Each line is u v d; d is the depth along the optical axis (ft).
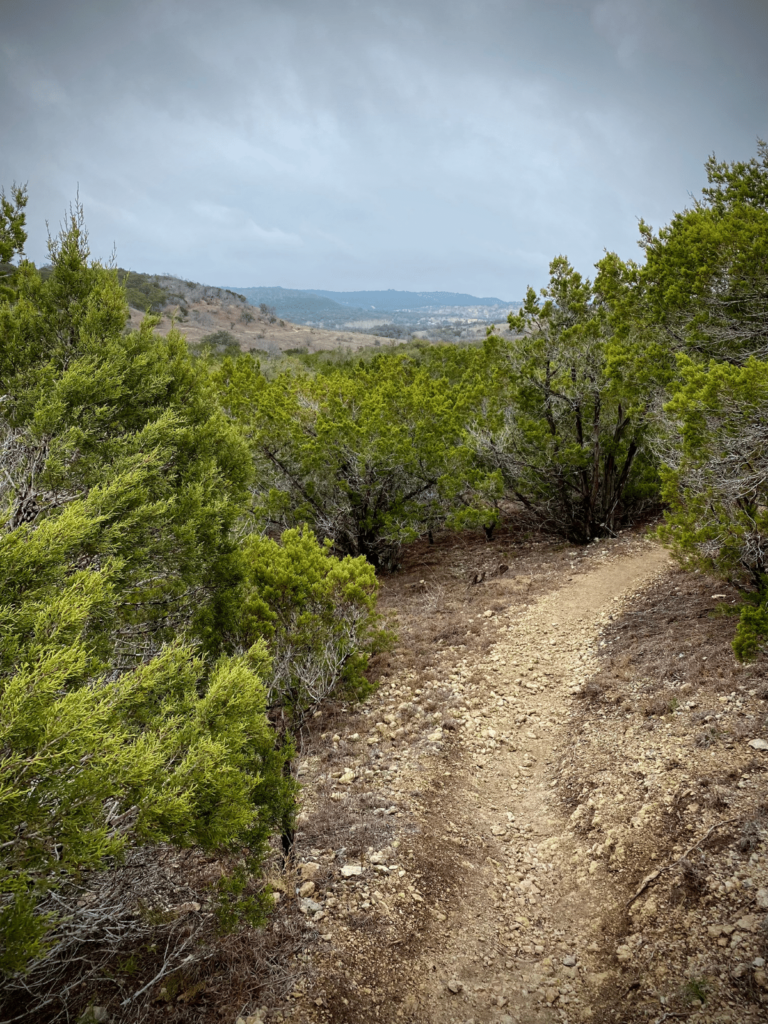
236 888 13.57
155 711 13.42
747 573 24.34
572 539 56.90
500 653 35.04
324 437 52.42
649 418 42.73
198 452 21.86
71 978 12.89
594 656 32.40
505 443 56.08
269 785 15.87
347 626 26.32
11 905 9.16
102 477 16.26
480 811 22.00
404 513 56.90
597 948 15.24
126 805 11.39
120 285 20.84
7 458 17.66
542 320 54.34
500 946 15.87
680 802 18.57
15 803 9.16
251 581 24.29
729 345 33.88
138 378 19.89
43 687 9.20
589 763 22.88
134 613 19.19
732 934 13.83
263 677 21.11
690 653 27.91
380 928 15.85
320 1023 12.94
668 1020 12.50
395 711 29.27
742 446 21.50
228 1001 13.15
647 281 38.29
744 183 38.63
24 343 19.33
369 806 21.48
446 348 110.11
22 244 22.38
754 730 20.58
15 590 11.27
